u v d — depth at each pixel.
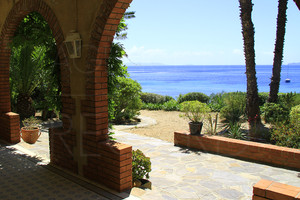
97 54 3.72
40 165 4.74
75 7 3.96
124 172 3.71
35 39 5.54
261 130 8.66
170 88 51.25
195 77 90.25
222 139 6.83
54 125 9.90
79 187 3.84
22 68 10.53
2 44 6.04
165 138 8.97
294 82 67.00
